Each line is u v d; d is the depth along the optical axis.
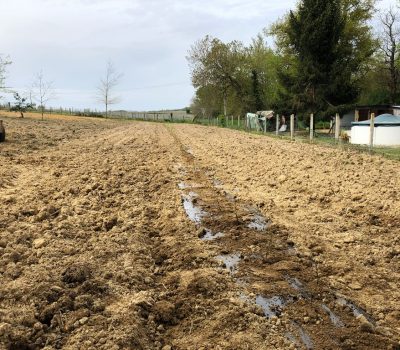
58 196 8.59
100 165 12.89
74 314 4.00
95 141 21.12
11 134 20.98
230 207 8.34
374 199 8.56
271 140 23.66
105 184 9.86
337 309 4.39
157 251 5.96
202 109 64.62
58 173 11.09
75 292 4.39
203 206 8.44
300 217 7.62
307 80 32.44
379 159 14.32
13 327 3.72
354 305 4.50
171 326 4.07
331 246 6.14
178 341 3.81
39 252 5.43
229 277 5.05
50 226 6.60
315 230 6.87
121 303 4.28
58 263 5.13
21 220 6.96
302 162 13.56
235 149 18.31
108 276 4.86
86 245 5.86
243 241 6.36
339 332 3.94
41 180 10.28
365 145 20.39
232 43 56.12
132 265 5.23
